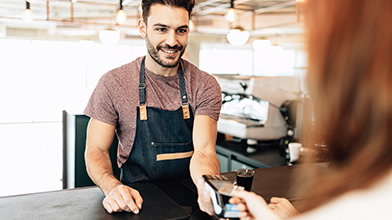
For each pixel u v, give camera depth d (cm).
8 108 1023
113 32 441
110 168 163
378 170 46
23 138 825
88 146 170
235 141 362
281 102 326
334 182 50
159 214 122
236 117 362
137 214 122
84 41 926
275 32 597
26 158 658
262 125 328
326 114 49
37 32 882
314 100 50
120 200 124
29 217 118
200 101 179
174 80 178
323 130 50
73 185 321
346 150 49
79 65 1048
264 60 814
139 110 172
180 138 178
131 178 174
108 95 169
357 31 45
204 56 1011
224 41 975
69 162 344
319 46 47
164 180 175
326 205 49
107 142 171
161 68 172
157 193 144
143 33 172
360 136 47
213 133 176
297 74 53
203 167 154
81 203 133
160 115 174
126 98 170
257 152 313
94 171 156
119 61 1062
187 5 157
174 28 156
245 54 930
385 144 46
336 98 47
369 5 44
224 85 364
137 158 175
